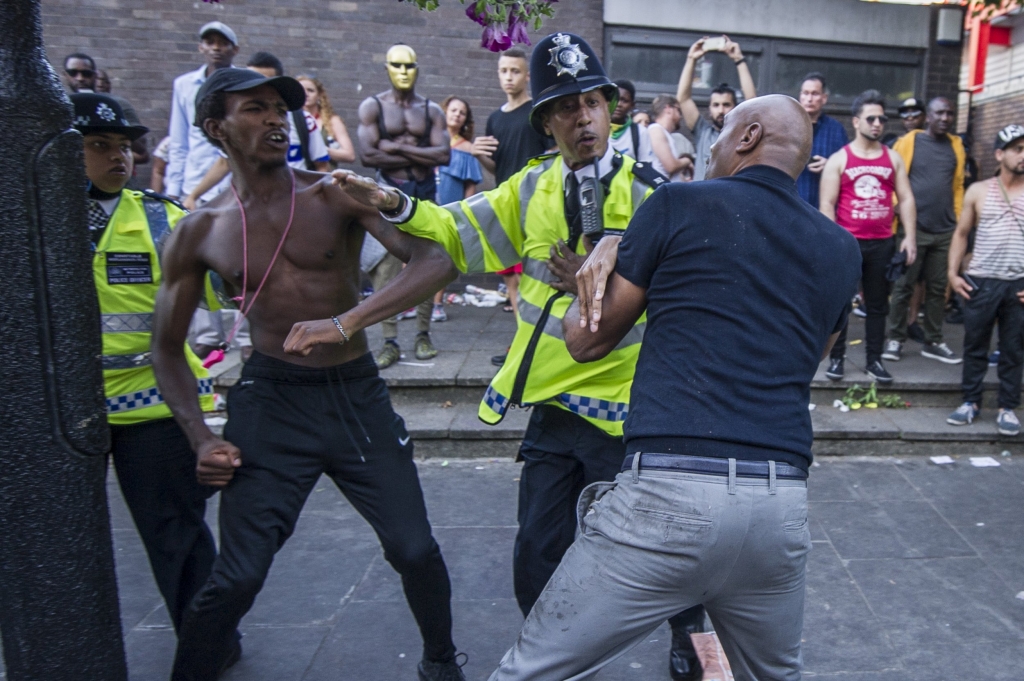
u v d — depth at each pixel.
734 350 1.70
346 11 7.18
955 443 4.73
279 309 2.28
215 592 2.16
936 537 3.74
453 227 2.36
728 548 1.63
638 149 4.67
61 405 1.58
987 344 4.79
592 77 2.26
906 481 4.39
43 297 1.54
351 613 3.15
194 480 2.63
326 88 7.25
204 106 2.18
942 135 5.86
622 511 1.70
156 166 6.48
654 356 1.77
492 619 3.11
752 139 1.88
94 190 2.53
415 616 2.46
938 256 5.70
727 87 5.29
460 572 3.46
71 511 1.62
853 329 6.58
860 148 5.05
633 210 2.36
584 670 1.74
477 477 4.46
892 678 2.73
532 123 2.38
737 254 1.73
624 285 1.82
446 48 7.29
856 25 7.65
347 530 3.85
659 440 1.68
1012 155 4.53
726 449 1.65
